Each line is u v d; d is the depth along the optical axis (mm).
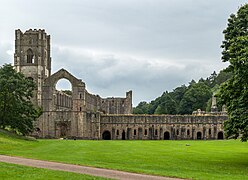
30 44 189250
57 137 173500
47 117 174625
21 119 123188
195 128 184125
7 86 121562
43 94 175875
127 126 184625
